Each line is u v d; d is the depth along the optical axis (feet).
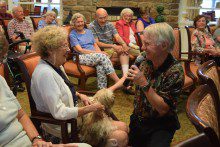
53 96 5.43
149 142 5.52
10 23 14.56
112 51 12.56
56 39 5.59
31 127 5.35
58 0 19.92
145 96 5.59
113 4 19.36
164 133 5.52
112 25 13.60
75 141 5.75
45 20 14.79
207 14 19.51
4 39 5.08
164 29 5.20
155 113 5.58
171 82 5.33
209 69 5.04
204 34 12.71
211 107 3.80
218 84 5.19
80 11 19.47
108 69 11.22
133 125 5.94
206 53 11.83
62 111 5.47
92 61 11.18
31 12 19.67
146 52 5.48
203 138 2.37
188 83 10.27
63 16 19.65
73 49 11.83
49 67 5.67
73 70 11.02
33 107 5.88
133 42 14.32
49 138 6.14
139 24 15.66
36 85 5.57
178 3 19.74
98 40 13.38
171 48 5.31
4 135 4.86
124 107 10.91
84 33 12.32
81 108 5.64
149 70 5.60
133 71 5.05
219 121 3.89
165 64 5.45
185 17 19.94
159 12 18.81
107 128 5.77
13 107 5.10
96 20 13.34
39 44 5.65
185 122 9.97
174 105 5.49
